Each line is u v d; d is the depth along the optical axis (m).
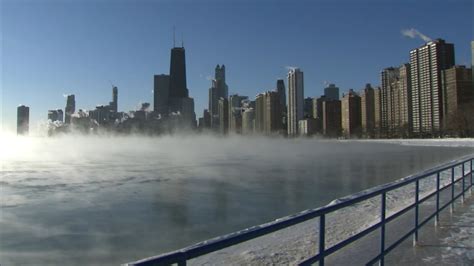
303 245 12.60
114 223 24.53
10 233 22.36
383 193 7.50
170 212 27.66
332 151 126.00
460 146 126.06
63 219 26.12
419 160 73.19
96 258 17.52
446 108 194.25
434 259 8.70
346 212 18.06
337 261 9.03
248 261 11.15
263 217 25.17
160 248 18.94
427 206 15.95
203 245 3.62
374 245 10.25
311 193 35.19
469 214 13.39
